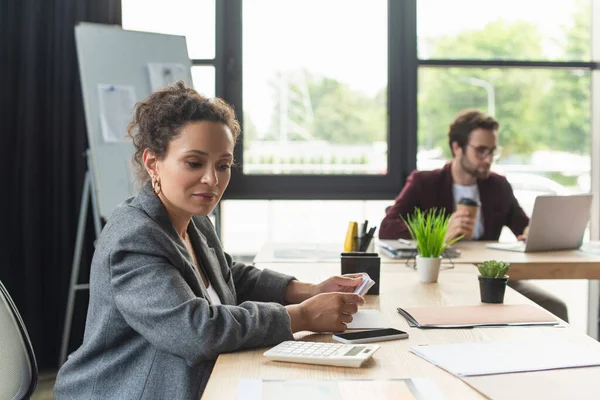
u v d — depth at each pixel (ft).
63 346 11.85
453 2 13.70
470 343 4.75
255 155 13.87
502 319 5.47
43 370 12.82
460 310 5.80
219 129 5.01
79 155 12.69
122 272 4.74
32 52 12.53
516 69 13.83
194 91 5.25
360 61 13.80
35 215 12.63
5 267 12.69
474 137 11.31
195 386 4.60
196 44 13.61
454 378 4.07
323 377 4.09
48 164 12.74
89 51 11.94
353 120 13.87
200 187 4.99
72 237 12.76
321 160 13.92
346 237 8.52
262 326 4.72
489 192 11.65
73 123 12.72
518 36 13.80
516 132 13.88
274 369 4.25
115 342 4.83
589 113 13.92
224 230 13.89
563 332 5.12
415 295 6.66
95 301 4.90
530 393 3.76
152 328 4.55
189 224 5.76
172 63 12.55
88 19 12.71
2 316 4.81
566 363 4.28
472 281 7.47
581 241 10.07
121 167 11.89
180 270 4.90
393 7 13.66
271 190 13.84
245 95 13.78
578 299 13.91
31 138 12.55
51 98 12.70
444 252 9.17
